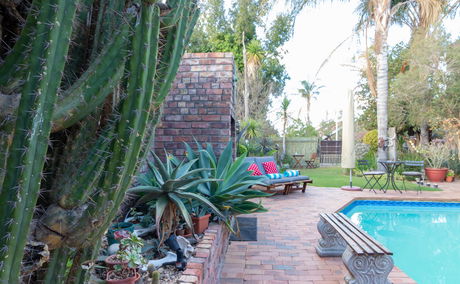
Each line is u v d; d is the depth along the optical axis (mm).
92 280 1641
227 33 19375
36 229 1008
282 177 7812
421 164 8086
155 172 2928
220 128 4801
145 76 1000
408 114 13203
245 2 18141
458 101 11719
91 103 1019
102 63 1020
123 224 2773
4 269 779
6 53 1086
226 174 3666
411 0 11430
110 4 1229
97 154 1017
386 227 5938
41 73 821
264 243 4230
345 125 8508
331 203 6824
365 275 2791
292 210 6176
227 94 4812
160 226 2658
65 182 1054
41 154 838
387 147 11117
